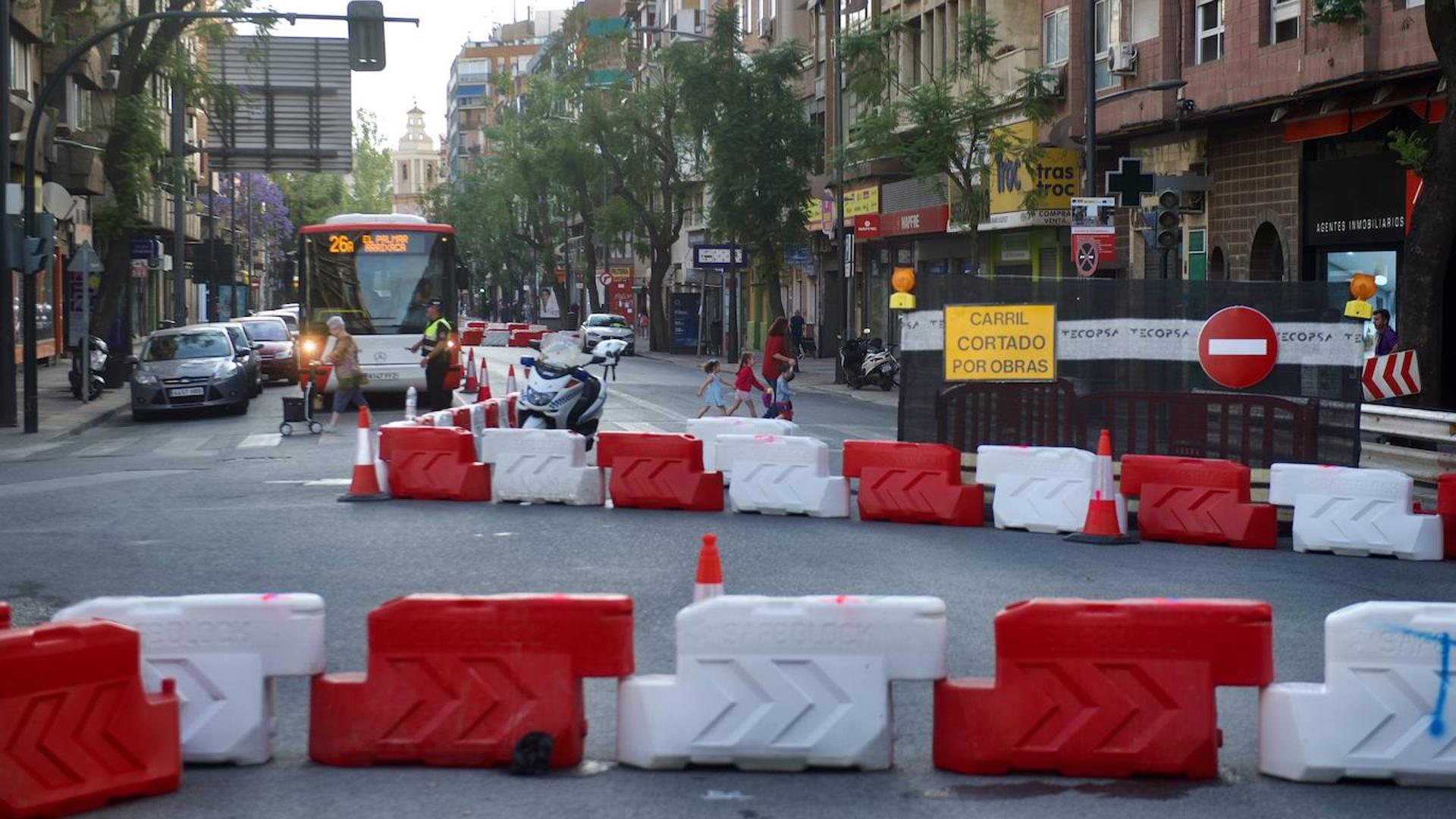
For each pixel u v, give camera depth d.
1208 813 6.34
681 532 14.70
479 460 20.97
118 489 18.03
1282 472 14.54
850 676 6.86
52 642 6.18
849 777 6.82
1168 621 6.80
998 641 6.87
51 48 45.66
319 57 43.06
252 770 6.88
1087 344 16.02
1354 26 25.27
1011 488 15.34
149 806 6.34
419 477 17.20
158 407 31.20
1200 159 32.72
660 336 71.06
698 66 53.09
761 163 52.91
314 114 43.22
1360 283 15.35
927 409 16.47
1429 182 20.59
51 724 6.17
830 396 40.44
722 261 56.44
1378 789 6.71
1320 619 10.66
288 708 8.12
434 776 6.80
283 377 44.78
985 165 38.78
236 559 12.84
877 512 15.86
